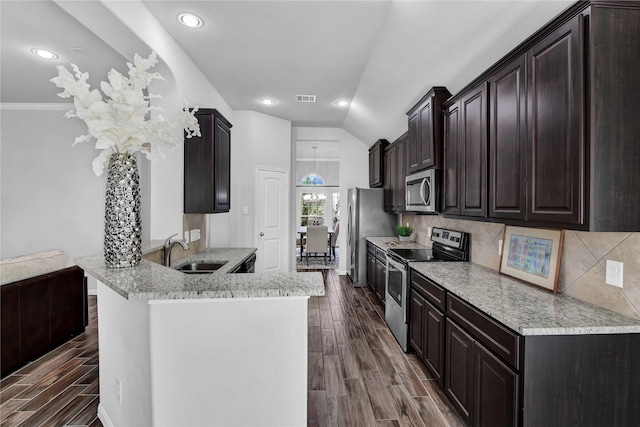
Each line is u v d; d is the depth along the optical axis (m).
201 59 3.13
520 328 1.34
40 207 4.45
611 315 1.47
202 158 3.10
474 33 2.02
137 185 1.69
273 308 1.30
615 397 1.37
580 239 1.70
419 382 2.41
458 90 2.68
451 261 2.84
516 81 1.74
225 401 1.30
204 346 1.29
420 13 2.12
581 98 1.29
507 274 2.26
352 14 2.36
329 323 3.63
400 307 3.04
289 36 2.69
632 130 1.29
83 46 2.78
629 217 1.29
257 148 4.89
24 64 3.14
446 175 2.69
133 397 1.46
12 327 2.50
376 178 5.38
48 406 2.09
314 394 2.26
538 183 1.56
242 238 4.79
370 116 4.51
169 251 2.32
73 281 3.15
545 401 1.35
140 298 1.22
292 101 4.41
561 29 1.40
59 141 4.43
